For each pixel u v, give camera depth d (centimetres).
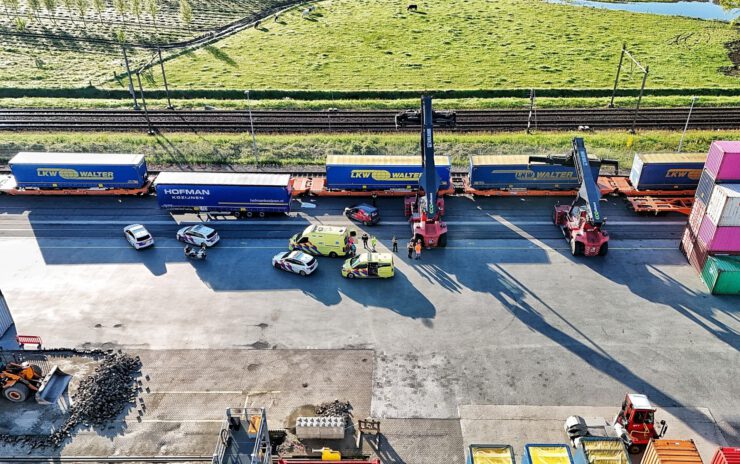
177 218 5450
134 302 4297
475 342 3903
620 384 3553
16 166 5541
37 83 9131
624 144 6856
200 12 13200
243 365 3725
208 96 8850
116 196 5828
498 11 13012
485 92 8850
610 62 10112
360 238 5131
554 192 5691
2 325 3944
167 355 3806
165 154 6625
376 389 3541
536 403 3428
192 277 4591
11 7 12925
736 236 4269
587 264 4722
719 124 7500
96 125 7406
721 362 3709
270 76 9531
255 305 4275
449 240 5081
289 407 3419
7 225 5278
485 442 3200
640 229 5212
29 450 3191
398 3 13525
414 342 3909
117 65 10044
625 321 4078
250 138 6994
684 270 4638
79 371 3688
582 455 2698
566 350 3828
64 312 4191
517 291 4406
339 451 3158
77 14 12888
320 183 5922
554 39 11281
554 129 7381
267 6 13662
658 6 14050
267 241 5091
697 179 5531
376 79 9406
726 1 12112
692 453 2703
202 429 3294
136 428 3309
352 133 7250
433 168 4769
